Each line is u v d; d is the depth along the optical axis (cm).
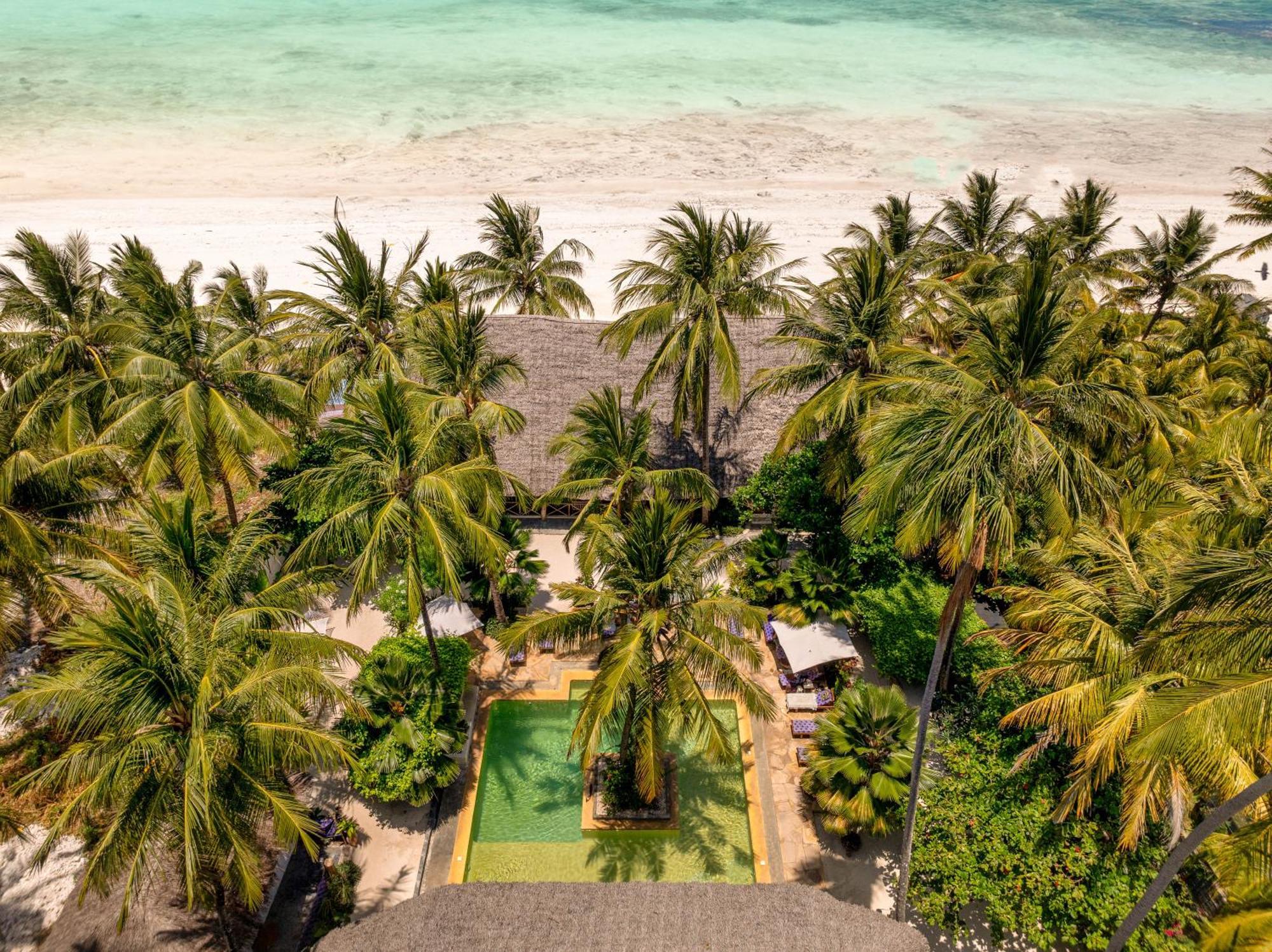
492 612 2550
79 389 2367
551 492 2341
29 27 11550
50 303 2612
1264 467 1753
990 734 1828
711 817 2014
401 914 1466
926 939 1611
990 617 2442
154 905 1639
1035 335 1641
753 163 7056
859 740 1883
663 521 1717
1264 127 8138
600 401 2334
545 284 3328
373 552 1823
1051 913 1608
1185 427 2555
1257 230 5800
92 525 2052
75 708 1330
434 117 8206
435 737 1947
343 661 2370
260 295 2956
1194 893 1692
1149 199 6369
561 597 1855
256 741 1424
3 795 1966
